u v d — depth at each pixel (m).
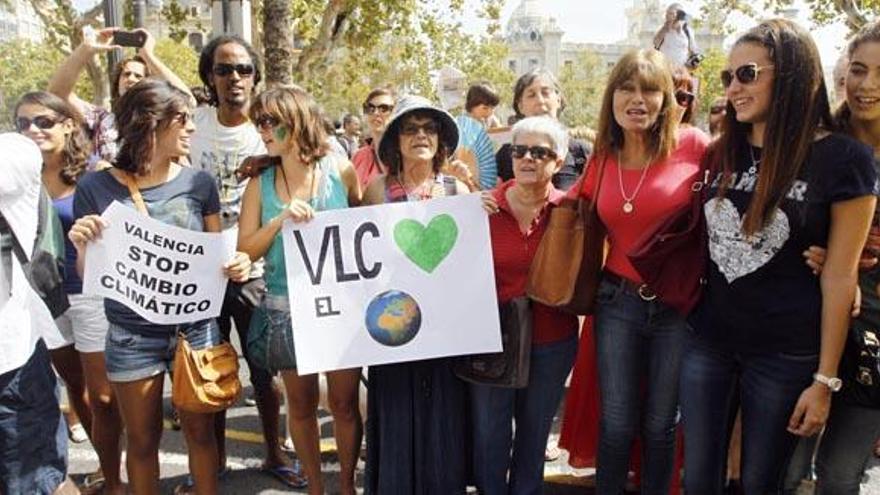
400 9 17.16
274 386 3.77
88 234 2.75
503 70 44.25
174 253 2.85
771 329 2.34
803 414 2.34
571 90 72.75
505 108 42.62
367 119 4.93
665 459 3.07
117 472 3.49
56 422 2.78
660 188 2.79
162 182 2.90
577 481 3.84
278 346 3.02
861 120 2.49
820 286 2.28
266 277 3.07
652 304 2.86
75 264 3.33
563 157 2.87
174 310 2.87
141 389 2.88
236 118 3.74
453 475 3.07
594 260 2.94
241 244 2.97
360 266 2.93
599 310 3.00
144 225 2.81
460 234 2.91
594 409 3.56
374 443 3.07
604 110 2.91
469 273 2.90
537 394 3.02
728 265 2.39
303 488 3.75
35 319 2.72
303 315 2.90
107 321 3.12
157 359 2.90
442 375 3.01
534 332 2.95
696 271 2.62
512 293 2.93
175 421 4.48
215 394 2.82
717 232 2.43
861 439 2.50
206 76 3.76
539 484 3.12
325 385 3.87
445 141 3.11
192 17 18.12
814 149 2.21
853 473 2.54
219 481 3.82
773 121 2.23
